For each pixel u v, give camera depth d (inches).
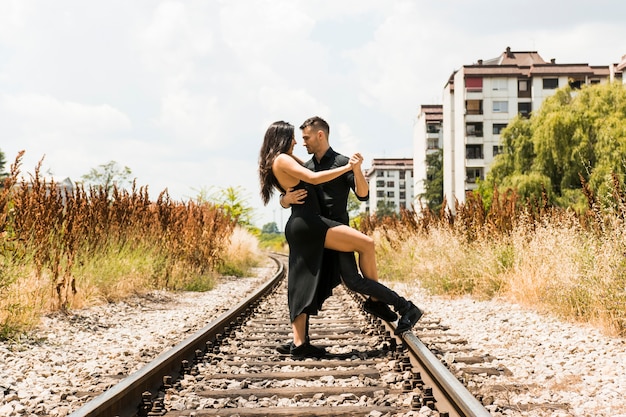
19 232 319.6
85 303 352.2
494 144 2780.5
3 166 1894.7
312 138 222.4
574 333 264.7
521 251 402.6
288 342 249.9
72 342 260.7
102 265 402.0
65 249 348.2
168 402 159.5
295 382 183.6
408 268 556.1
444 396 152.8
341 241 215.3
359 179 212.1
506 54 3009.4
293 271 221.1
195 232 597.3
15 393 175.6
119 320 329.1
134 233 487.5
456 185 2918.3
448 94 2997.0
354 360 214.1
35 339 256.7
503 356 223.0
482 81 2792.8
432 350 226.2
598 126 1270.9
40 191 344.2
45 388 180.2
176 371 194.4
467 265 437.7
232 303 416.5
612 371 194.1
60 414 152.6
